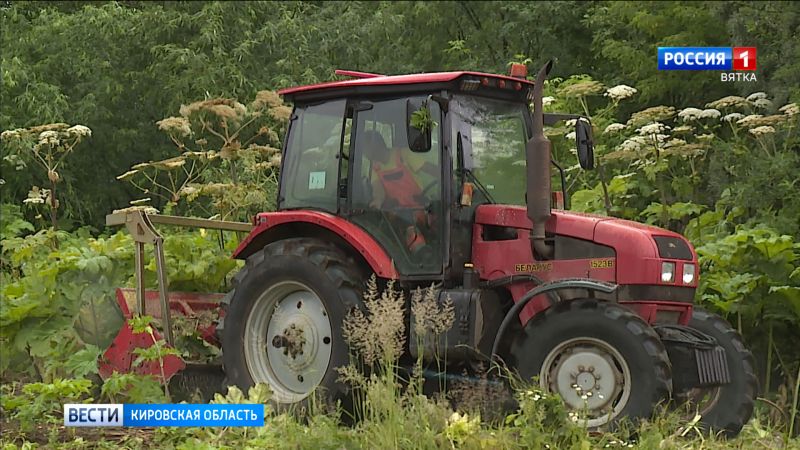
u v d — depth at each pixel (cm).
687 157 2559
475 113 1648
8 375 1897
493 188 1652
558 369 1473
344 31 4088
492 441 1268
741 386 1552
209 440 1407
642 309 1522
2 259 2466
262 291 1694
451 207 1598
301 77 3781
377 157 1669
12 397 1645
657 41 3853
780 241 1936
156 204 3778
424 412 1341
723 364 1507
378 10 4331
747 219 2277
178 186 3853
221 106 2305
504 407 1462
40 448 1459
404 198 1636
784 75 2670
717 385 1498
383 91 1667
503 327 1519
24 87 3797
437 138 1612
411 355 1586
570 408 1456
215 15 3831
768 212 2178
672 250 1547
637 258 1521
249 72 3803
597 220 1581
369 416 1446
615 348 1433
